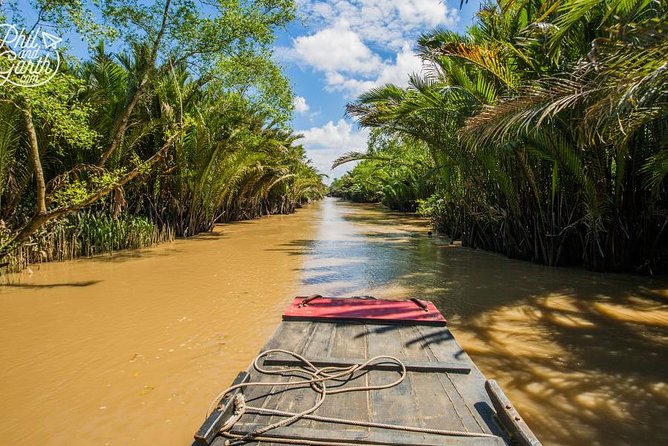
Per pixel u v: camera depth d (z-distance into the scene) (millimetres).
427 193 25578
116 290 7551
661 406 3574
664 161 7109
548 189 10086
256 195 29281
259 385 2791
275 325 5621
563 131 8719
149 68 9969
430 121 11922
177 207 16578
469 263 10672
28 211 10695
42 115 7895
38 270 9422
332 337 3775
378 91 11805
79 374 4172
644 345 4957
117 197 12391
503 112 5578
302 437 2211
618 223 8945
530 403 3629
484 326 5668
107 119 11812
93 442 3074
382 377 2988
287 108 17797
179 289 7652
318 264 10453
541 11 6105
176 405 3584
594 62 4973
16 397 3729
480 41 10734
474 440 2174
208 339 5113
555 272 9414
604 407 3562
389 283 8305
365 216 33250
